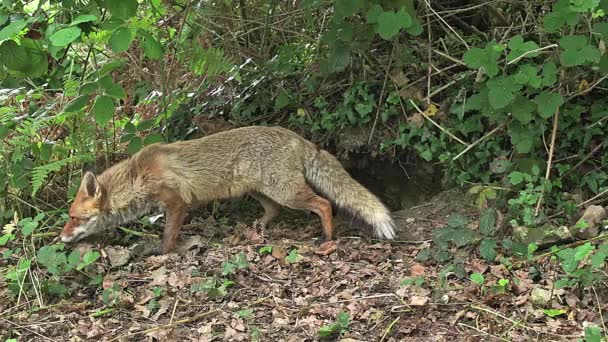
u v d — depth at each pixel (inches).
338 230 119.0
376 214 114.5
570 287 99.3
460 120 121.3
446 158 121.6
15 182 116.4
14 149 118.0
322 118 129.8
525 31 121.7
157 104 136.3
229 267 105.4
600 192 115.0
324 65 122.0
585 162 118.0
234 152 117.2
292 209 124.3
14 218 112.3
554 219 112.3
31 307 103.0
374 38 126.6
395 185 130.6
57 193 124.4
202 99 137.3
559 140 118.6
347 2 109.5
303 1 118.0
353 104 128.0
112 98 112.7
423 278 103.3
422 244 113.0
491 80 106.0
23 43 107.5
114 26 102.7
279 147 117.1
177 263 110.1
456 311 98.1
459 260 107.0
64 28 100.5
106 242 117.6
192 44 126.6
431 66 121.2
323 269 107.2
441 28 128.6
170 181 114.3
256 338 94.8
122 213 115.3
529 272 103.0
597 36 106.3
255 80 133.0
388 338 94.7
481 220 109.7
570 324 95.1
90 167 124.8
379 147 128.0
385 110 126.6
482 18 131.1
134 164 115.1
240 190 118.3
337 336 95.0
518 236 107.9
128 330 97.9
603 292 98.0
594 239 104.0
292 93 132.1
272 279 106.0
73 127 124.5
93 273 107.6
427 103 123.3
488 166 120.9
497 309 98.3
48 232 116.6
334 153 130.9
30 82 124.1
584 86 115.2
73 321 100.3
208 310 100.9
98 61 135.1
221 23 136.1
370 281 104.2
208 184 116.6
